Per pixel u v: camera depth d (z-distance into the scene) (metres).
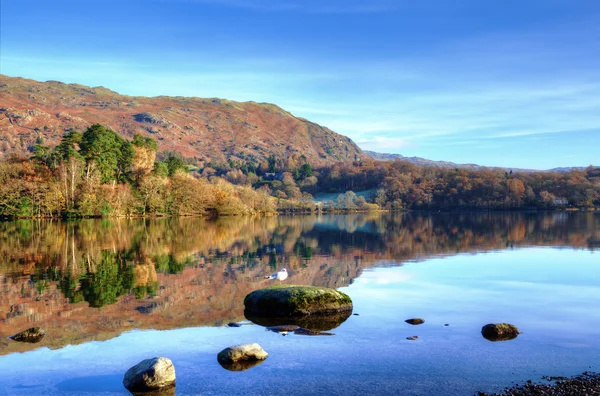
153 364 12.02
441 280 27.42
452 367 13.16
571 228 73.62
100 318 18.44
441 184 192.88
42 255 38.16
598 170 196.25
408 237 59.34
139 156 118.88
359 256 39.44
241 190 143.12
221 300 21.91
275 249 44.88
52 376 12.65
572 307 20.38
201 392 11.58
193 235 60.59
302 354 14.22
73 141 105.19
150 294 23.11
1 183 90.88
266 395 11.40
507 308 20.22
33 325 17.52
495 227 78.19
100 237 55.62
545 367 13.16
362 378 12.41
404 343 15.28
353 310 19.92
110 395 11.49
